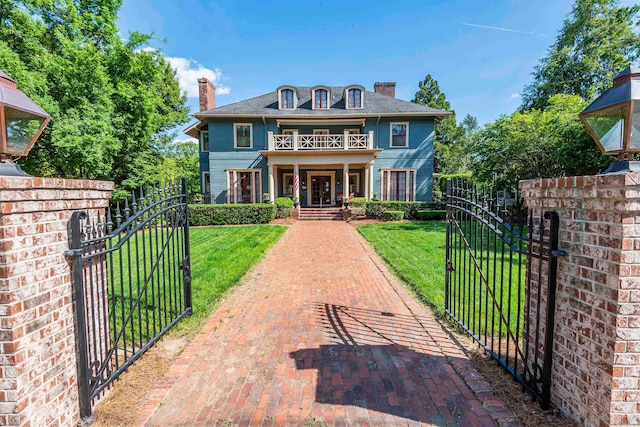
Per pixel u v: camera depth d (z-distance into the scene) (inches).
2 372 62.2
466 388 96.4
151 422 84.2
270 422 83.6
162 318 155.9
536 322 88.0
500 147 563.2
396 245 331.3
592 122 75.8
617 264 64.4
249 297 185.0
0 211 59.2
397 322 148.1
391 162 713.6
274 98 769.6
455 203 143.9
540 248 85.5
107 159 506.0
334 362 113.1
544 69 826.2
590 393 72.4
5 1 442.0
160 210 131.3
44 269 71.2
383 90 826.8
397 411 87.0
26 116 71.6
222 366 111.5
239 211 583.2
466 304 163.0
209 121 701.9
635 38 695.1
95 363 89.0
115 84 549.0
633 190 60.5
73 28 508.7
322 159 657.6
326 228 510.3
